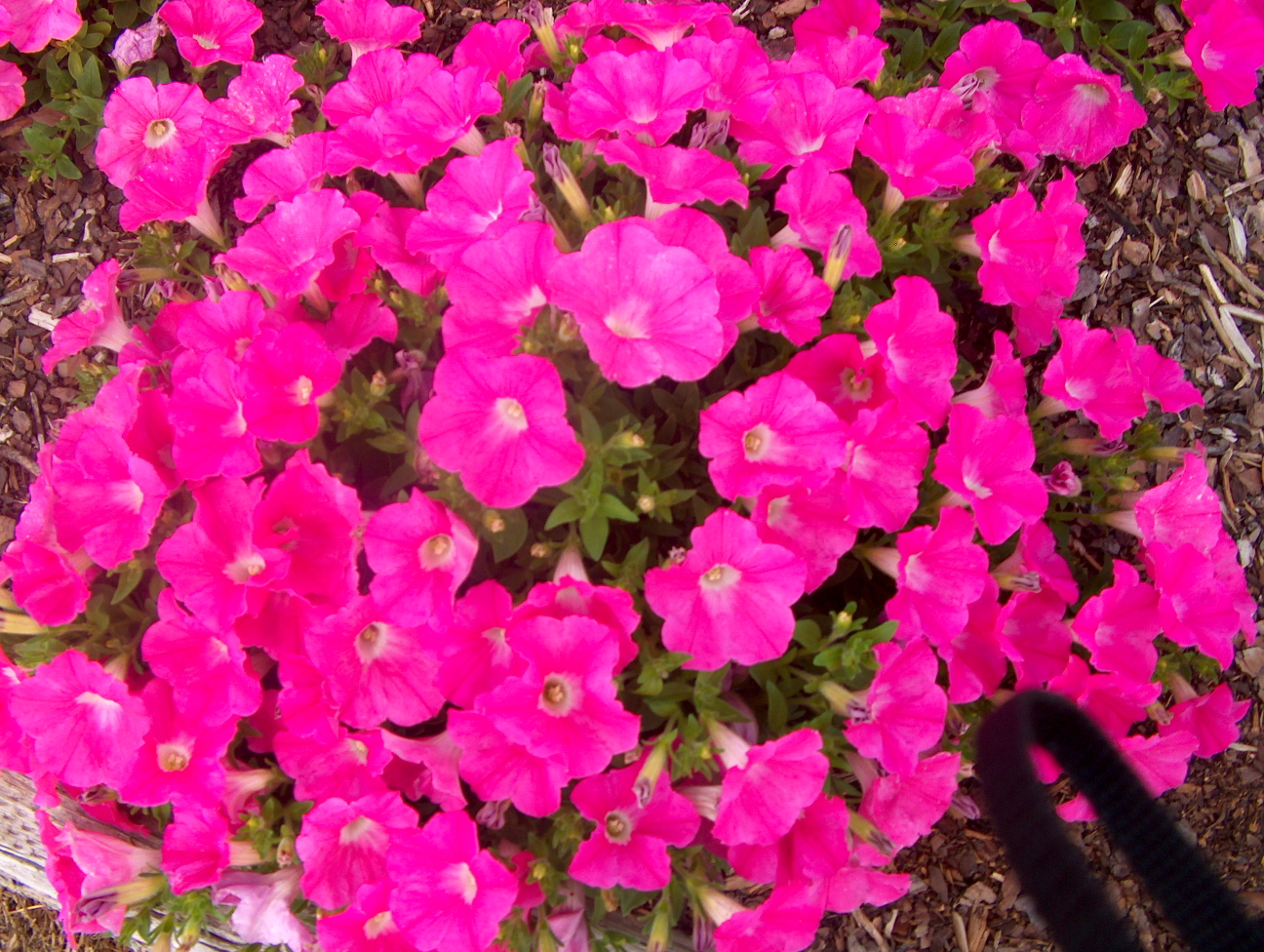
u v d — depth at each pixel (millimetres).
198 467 432
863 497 440
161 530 481
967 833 589
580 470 439
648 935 513
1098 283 621
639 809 430
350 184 557
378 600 412
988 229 502
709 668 423
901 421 442
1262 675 596
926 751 505
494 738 413
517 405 414
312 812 430
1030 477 462
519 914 456
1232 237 635
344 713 430
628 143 445
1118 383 511
